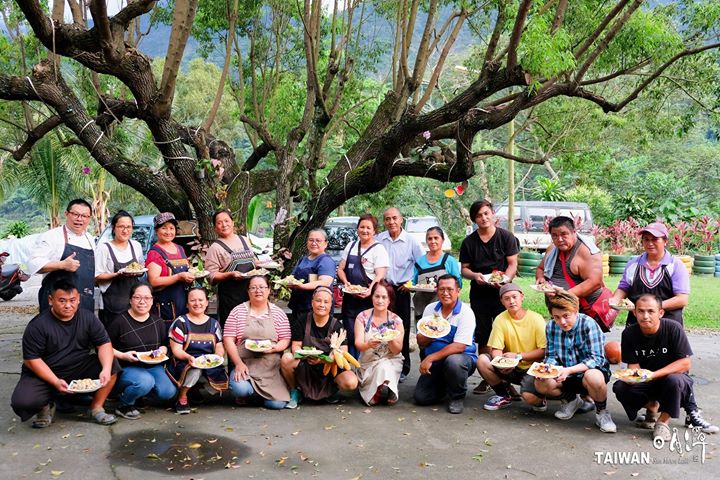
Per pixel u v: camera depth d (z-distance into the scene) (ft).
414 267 22.09
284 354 19.01
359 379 19.35
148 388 17.52
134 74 24.93
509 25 24.35
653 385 16.37
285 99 45.98
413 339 28.53
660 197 82.17
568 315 17.07
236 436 16.40
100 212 78.07
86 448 15.49
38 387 16.44
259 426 17.20
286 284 20.39
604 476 13.97
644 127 42.63
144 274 19.95
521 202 62.08
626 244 58.59
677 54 26.94
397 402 19.51
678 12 29.96
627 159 90.02
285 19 40.45
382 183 28.25
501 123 24.67
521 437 16.35
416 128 24.95
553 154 41.70
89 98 41.29
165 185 29.30
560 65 20.59
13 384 21.45
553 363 17.48
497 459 14.92
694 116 33.73
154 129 26.61
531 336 18.37
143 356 17.69
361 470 14.29
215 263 20.79
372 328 19.39
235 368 18.70
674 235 61.87
